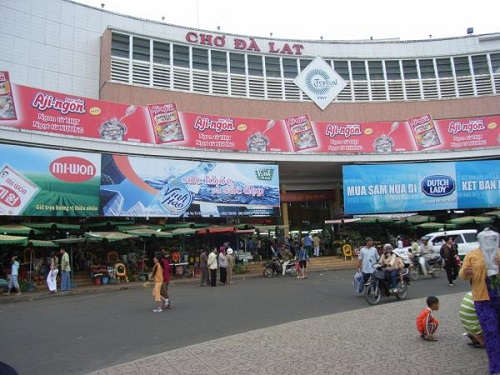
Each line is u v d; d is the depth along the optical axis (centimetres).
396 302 1147
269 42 3148
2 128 1917
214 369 589
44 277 1894
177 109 2691
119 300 1414
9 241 1653
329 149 2750
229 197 2467
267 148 2634
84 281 1942
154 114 2378
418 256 1833
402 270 1230
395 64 3344
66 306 1311
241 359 632
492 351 485
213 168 2456
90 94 2659
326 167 2955
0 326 999
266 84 3069
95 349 753
